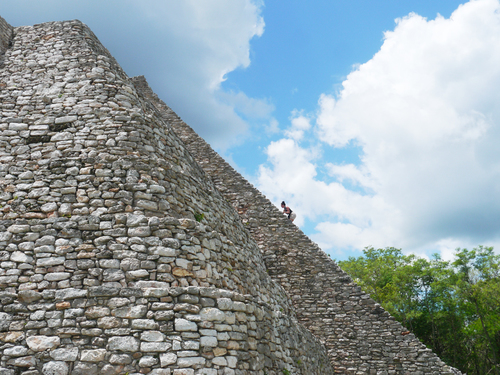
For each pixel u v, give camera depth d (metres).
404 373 17.00
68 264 8.74
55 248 8.91
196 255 9.51
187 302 8.23
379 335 17.69
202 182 14.17
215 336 8.18
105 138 11.05
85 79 12.30
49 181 10.21
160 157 11.82
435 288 32.78
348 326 18.02
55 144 10.93
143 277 8.68
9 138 11.05
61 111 11.57
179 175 12.26
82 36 13.73
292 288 18.91
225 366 8.07
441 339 33.66
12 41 13.74
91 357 7.59
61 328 7.80
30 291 8.08
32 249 8.89
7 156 10.73
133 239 9.02
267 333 10.38
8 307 7.91
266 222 20.30
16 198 10.02
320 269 19.11
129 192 10.09
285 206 21.84
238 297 8.98
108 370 7.52
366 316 18.05
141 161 10.89
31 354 7.57
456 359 32.66
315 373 14.59
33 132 11.15
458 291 31.42
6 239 8.98
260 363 9.41
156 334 7.84
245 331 8.90
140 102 12.63
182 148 13.73
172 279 8.81
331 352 17.69
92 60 12.84
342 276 18.84
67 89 12.08
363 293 18.44
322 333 18.05
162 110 24.36
